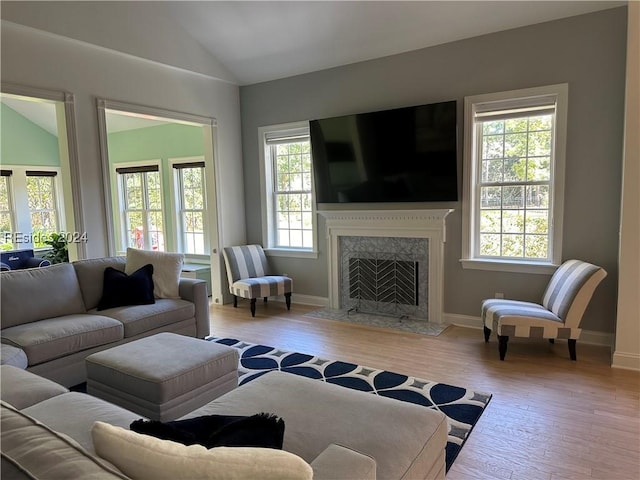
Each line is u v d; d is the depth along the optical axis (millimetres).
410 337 4133
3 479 875
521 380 3143
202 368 2453
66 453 962
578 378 3154
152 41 4477
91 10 3953
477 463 2199
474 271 4328
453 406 2773
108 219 4207
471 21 3965
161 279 3996
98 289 3746
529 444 2355
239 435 1220
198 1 4387
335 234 5109
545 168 3992
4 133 7199
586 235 3770
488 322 3689
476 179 4305
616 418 2600
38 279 3373
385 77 4637
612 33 3539
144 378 2283
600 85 3613
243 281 5129
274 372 2225
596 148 3668
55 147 7844
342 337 4188
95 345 3174
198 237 6910
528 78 3898
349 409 1790
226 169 5562
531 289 4066
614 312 3717
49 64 3729
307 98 5184
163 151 7043
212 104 5312
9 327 3076
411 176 4492
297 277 5574
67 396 1972
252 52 5012
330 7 4141
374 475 1265
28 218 7547
